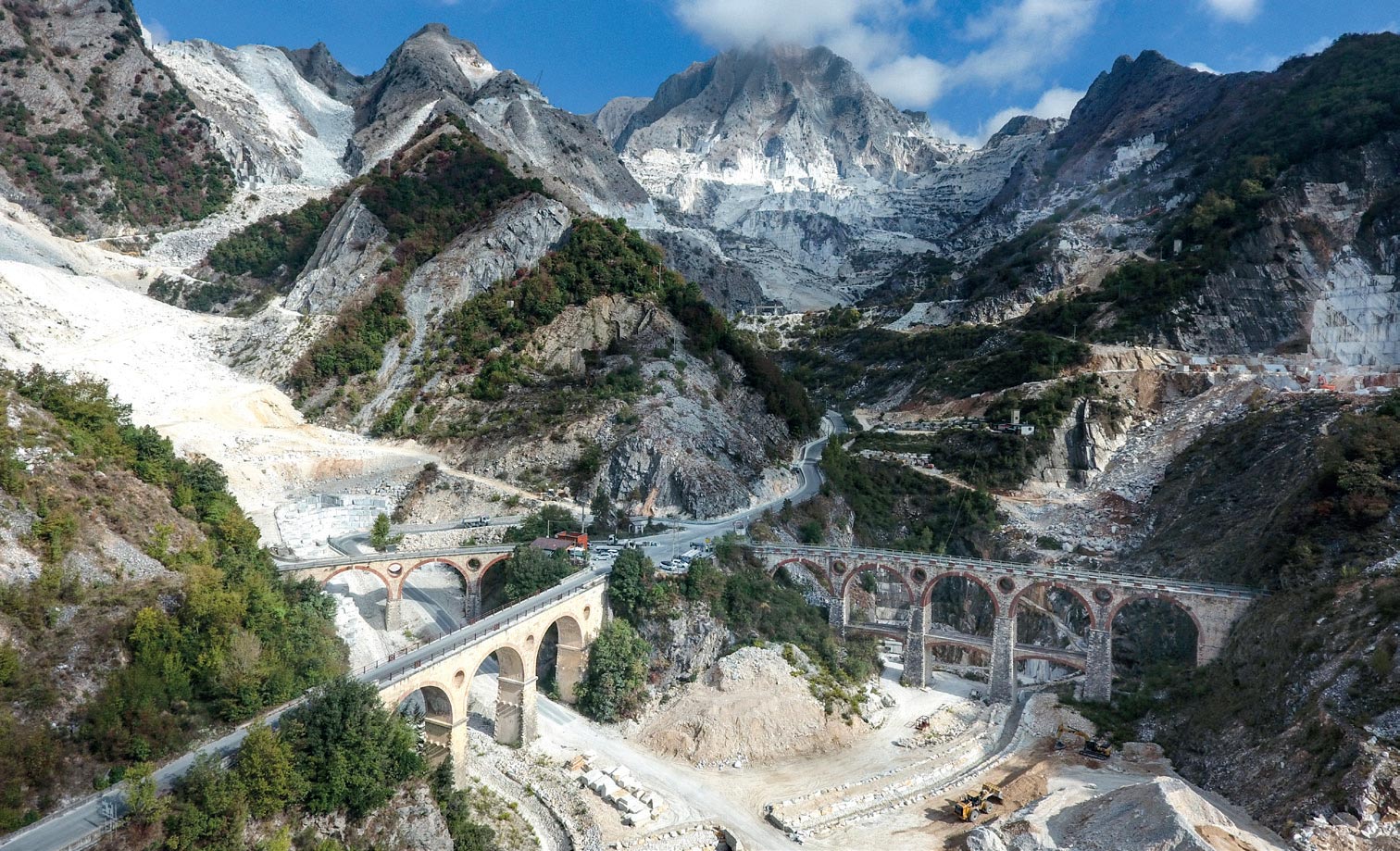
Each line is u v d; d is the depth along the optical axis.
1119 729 116.38
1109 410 198.25
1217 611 119.31
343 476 166.75
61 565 82.56
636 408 176.62
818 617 135.12
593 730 112.75
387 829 78.88
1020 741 115.88
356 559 118.50
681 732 110.38
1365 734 88.00
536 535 142.50
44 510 85.00
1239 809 92.94
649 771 104.69
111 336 197.88
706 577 127.94
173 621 84.19
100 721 74.00
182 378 189.12
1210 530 154.00
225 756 74.38
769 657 120.69
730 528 152.50
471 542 146.50
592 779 99.81
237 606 89.38
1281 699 101.62
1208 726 108.56
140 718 76.44
